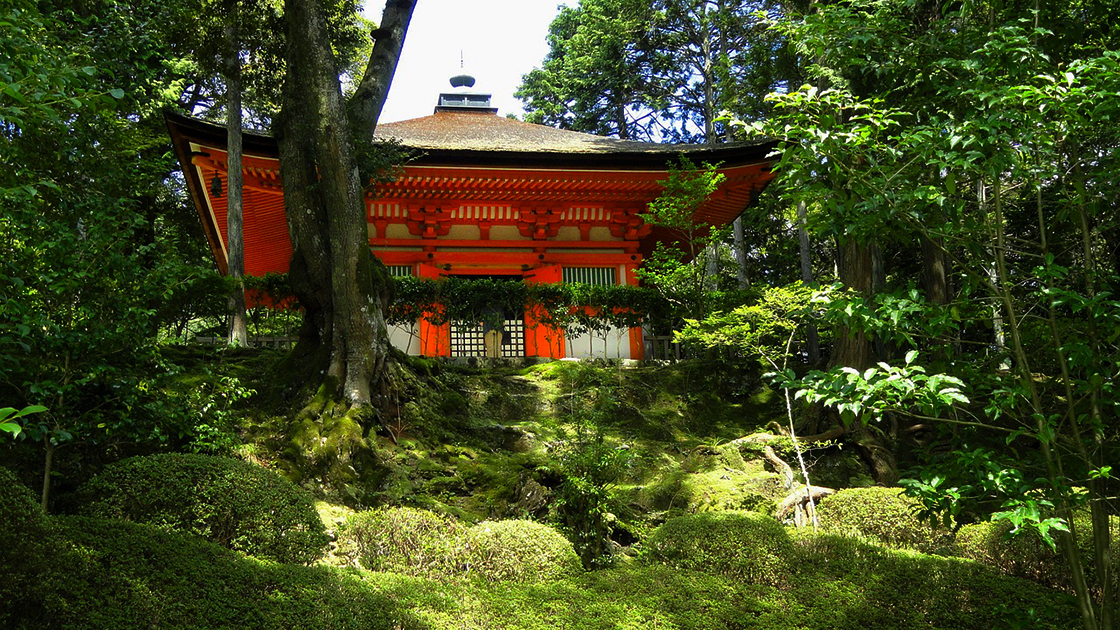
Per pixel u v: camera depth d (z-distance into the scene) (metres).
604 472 9.93
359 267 12.16
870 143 5.88
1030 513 5.07
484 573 8.18
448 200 18.53
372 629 6.37
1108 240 6.39
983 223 5.90
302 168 12.80
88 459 9.23
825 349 21.06
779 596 8.06
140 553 6.36
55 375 8.02
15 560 5.36
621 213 19.27
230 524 7.54
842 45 6.33
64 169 7.94
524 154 17.16
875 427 13.62
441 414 12.65
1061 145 5.86
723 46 28.25
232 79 14.59
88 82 6.25
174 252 9.06
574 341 18.12
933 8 9.19
